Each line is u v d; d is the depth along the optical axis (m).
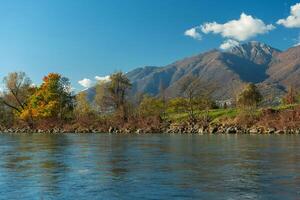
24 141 69.44
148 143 58.91
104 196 19.77
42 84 142.62
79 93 139.75
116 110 128.12
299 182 22.94
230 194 19.86
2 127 150.00
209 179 24.20
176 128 110.06
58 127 134.12
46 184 23.05
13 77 149.12
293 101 137.38
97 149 47.94
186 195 19.75
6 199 19.36
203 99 129.50
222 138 71.56
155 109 126.50
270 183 22.67
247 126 102.00
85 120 130.25
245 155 38.12
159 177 25.12
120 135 92.88
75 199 19.22
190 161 33.56
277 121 99.50
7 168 30.12
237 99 127.00
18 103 152.88
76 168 29.81
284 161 32.88
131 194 20.12
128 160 34.88
